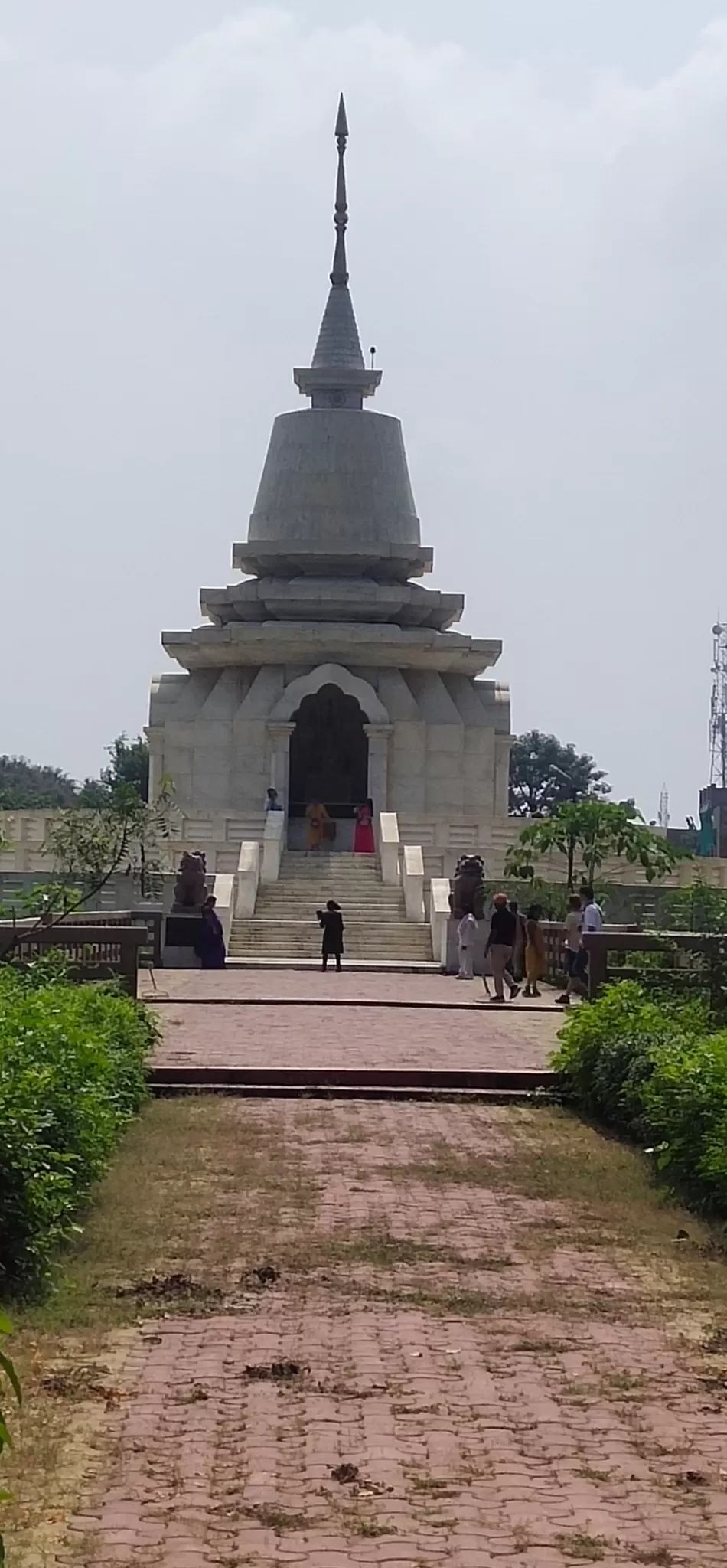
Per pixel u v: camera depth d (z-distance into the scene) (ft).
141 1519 31.19
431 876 191.93
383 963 162.61
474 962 160.25
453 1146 69.46
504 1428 36.24
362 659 230.68
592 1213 57.36
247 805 228.84
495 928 126.93
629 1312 45.60
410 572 244.63
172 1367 40.09
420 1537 30.63
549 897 161.58
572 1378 39.78
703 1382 39.68
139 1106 75.56
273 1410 37.06
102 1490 32.55
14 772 526.98
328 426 241.14
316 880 186.39
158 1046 92.48
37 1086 51.42
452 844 198.18
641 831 155.22
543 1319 44.73
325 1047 94.99
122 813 118.73
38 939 94.27
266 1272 48.44
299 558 238.89
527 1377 39.83
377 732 226.17
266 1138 70.23
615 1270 49.90
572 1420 36.83
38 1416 36.37
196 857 162.40
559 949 144.36
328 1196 59.06
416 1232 54.03
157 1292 46.50
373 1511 31.68
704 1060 61.57
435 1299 46.34
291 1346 41.91
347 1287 47.37
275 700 230.68
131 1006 81.56
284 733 226.99
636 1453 34.91
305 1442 35.19
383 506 241.14
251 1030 104.17
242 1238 52.54
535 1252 51.85
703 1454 34.94
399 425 245.86
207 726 232.12
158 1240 52.13
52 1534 30.53
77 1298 45.83
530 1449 35.06
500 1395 38.42
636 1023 76.95
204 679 240.53
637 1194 60.18
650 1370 40.50
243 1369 39.96
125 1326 43.45
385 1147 68.95
